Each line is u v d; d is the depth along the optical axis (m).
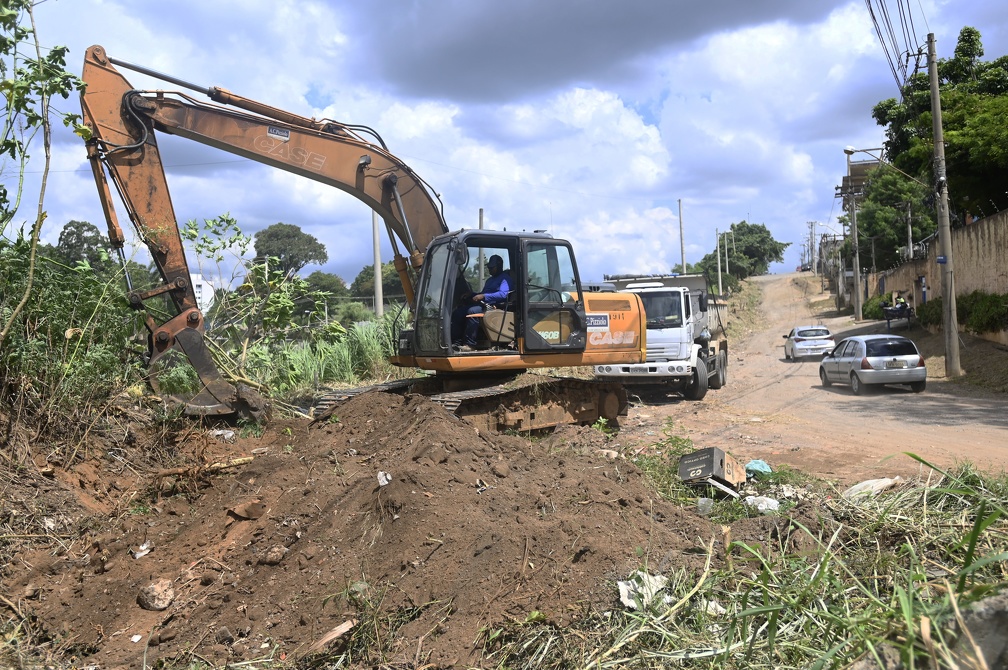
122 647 4.58
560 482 6.17
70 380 7.39
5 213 6.93
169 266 10.07
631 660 3.81
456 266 9.30
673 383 17.27
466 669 4.05
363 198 11.13
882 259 55.09
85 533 6.00
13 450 6.57
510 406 9.84
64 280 7.93
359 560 5.02
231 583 5.12
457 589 4.63
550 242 10.05
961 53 30.66
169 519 6.16
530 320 9.86
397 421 7.56
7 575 5.28
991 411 14.13
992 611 2.96
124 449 7.85
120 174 9.94
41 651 4.56
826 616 3.64
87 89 9.80
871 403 16.11
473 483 5.85
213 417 9.81
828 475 8.59
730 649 3.71
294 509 5.76
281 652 4.39
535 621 4.31
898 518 5.23
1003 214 23.12
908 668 2.92
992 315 23.08
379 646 4.27
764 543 5.20
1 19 6.32
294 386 13.07
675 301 16.89
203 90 10.38
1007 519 4.57
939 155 20.50
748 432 12.20
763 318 60.53
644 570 4.65
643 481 6.91
